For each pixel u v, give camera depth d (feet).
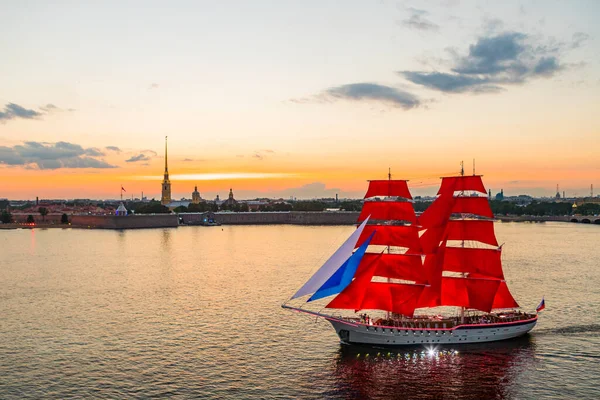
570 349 264.31
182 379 227.40
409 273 273.33
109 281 458.09
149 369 238.48
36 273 507.71
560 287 415.85
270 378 229.25
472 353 258.98
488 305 278.87
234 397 210.59
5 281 460.55
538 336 284.61
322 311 342.64
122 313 336.90
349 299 269.03
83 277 481.87
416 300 271.49
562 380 227.40
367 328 264.72
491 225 281.74
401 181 281.74
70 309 349.00
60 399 207.92
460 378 229.66
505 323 275.18
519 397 211.82
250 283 444.55
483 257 282.56
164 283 446.19
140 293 401.90
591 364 244.83
